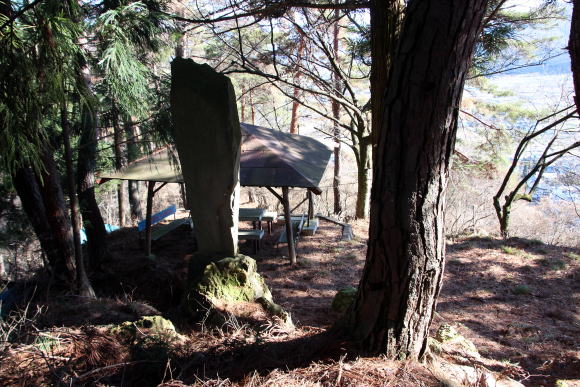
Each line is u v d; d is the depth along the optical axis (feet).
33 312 15.65
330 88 39.86
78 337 11.17
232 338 12.00
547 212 65.31
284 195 28.32
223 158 18.29
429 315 9.47
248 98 63.72
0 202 29.32
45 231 20.74
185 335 13.76
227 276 16.78
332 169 88.02
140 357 10.64
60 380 8.91
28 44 10.45
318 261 29.60
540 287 24.93
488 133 49.96
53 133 19.36
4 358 9.73
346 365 8.96
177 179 27.68
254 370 9.78
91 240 28.12
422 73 7.88
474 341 18.93
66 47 11.14
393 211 8.68
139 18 16.17
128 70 16.06
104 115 22.49
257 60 37.68
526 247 31.86
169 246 32.60
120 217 57.41
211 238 19.16
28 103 9.82
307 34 35.27
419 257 8.81
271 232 36.83
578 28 10.64
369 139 39.24
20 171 19.92
